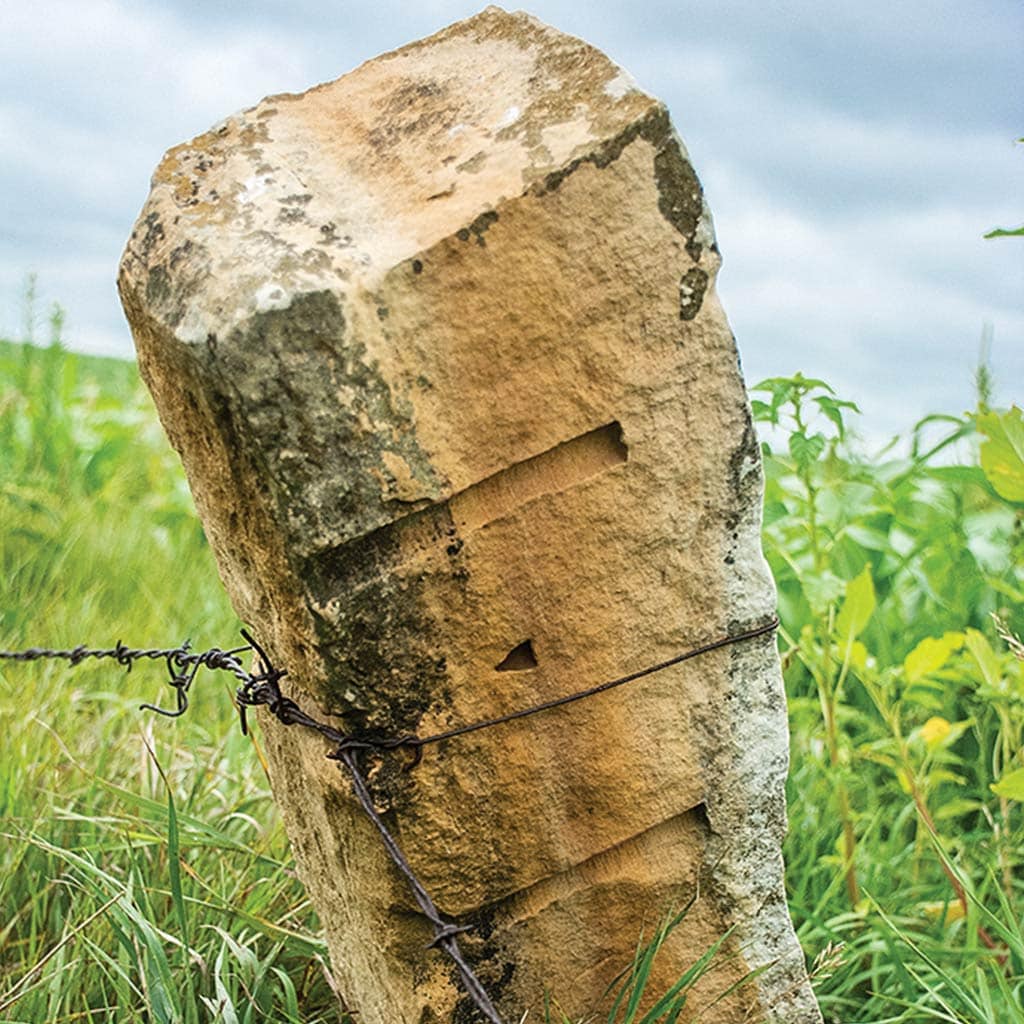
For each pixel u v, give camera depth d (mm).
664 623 1997
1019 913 2771
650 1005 2172
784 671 3623
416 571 1845
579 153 1804
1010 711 3301
